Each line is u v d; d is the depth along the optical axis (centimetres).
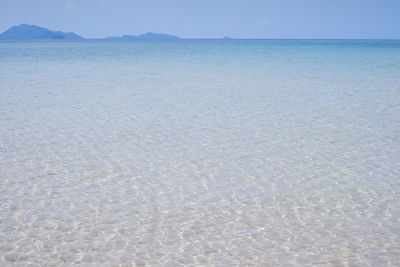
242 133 1166
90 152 993
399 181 807
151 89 2019
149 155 973
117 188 778
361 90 1967
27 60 4181
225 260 534
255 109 1507
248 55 5353
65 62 3919
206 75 2683
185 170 875
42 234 601
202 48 8444
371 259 535
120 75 2678
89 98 1736
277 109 1506
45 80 2352
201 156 966
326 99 1719
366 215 662
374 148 1021
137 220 649
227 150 1011
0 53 5700
